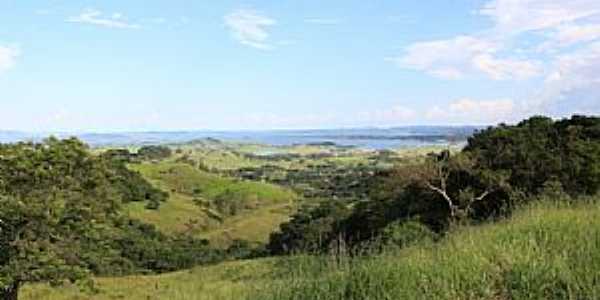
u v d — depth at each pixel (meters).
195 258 74.56
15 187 30.83
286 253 9.22
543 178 35.28
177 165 144.88
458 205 37.34
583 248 6.55
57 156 31.70
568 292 5.64
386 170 52.56
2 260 29.44
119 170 36.59
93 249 32.47
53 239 30.94
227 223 104.50
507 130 41.75
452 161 39.31
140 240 71.75
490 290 6.00
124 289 34.19
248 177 160.50
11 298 30.05
